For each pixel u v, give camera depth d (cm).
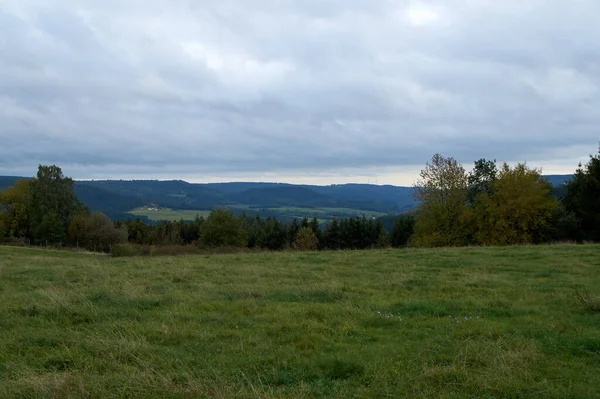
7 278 1538
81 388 576
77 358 714
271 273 1656
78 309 1018
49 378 608
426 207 4491
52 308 1019
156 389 585
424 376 631
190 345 791
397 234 7556
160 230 8162
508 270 1691
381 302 1122
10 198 7325
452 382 612
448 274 1593
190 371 659
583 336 814
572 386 603
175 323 927
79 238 7019
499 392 586
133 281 1462
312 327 896
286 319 955
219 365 694
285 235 7894
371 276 1591
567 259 1930
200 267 1859
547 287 1316
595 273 1573
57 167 7488
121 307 1063
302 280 1492
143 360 702
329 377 653
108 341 777
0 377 641
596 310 1015
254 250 4356
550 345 773
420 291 1286
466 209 4281
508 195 3953
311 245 6844
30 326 906
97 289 1276
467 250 2417
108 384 604
